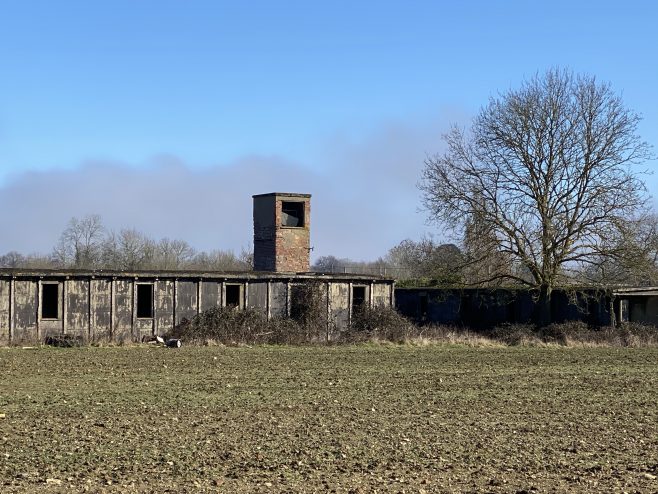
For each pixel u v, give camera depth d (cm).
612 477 1609
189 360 3612
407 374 3238
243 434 1964
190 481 1522
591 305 5612
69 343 4216
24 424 2044
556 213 5644
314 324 4894
